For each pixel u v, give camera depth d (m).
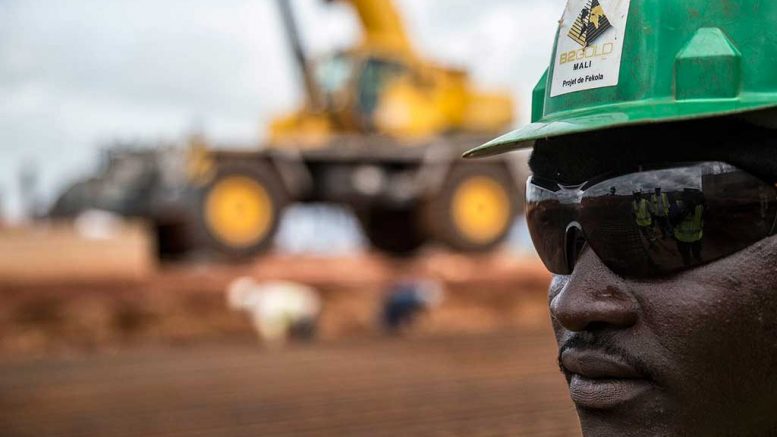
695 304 1.21
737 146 1.20
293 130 15.95
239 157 14.60
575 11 1.37
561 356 1.36
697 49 1.24
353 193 15.73
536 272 16.94
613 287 1.27
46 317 12.59
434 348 10.27
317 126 15.70
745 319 1.21
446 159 16.36
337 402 6.80
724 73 1.23
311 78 15.39
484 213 16.97
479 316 15.47
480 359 9.21
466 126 17.09
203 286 13.77
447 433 5.64
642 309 1.25
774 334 1.22
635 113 1.24
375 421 6.09
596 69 1.31
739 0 1.27
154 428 5.98
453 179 16.53
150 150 14.61
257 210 14.68
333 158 15.40
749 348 1.22
